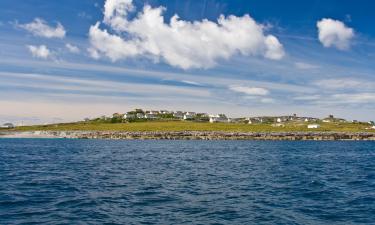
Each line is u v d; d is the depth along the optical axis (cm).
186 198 3228
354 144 18112
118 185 4003
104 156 9069
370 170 6016
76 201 3033
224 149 13125
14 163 6819
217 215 2583
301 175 5166
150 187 3878
